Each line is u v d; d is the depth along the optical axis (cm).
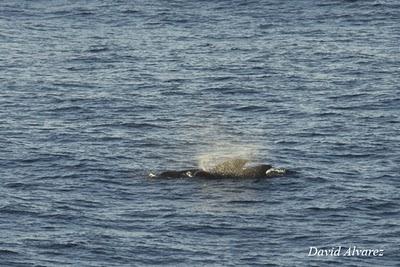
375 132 17775
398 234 14000
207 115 18875
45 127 18012
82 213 14550
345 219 14425
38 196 15062
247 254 13500
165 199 15025
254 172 15688
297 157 16675
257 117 18762
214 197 15050
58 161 16362
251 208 14725
